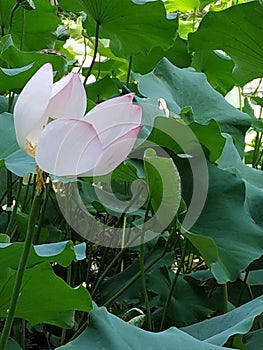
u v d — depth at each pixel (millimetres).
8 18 2492
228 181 1861
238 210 1819
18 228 2018
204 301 2160
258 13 1917
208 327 1596
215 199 1829
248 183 2109
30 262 1391
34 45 2689
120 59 3062
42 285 1396
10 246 1342
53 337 2322
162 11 1999
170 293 1935
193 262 2945
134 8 1979
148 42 2172
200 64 2838
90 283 2541
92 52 3621
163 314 1953
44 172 1134
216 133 1848
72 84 1103
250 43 2070
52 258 1395
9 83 1879
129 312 1641
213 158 1946
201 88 2371
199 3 3117
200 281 2193
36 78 1102
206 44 2172
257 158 2941
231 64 2766
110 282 2223
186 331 1611
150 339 1353
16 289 1206
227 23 2023
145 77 2250
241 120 2340
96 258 2666
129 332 1354
